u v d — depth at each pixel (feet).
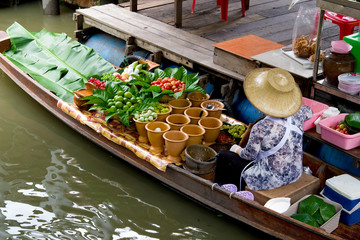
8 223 14.97
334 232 14.14
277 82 13.55
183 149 15.78
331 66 15.47
